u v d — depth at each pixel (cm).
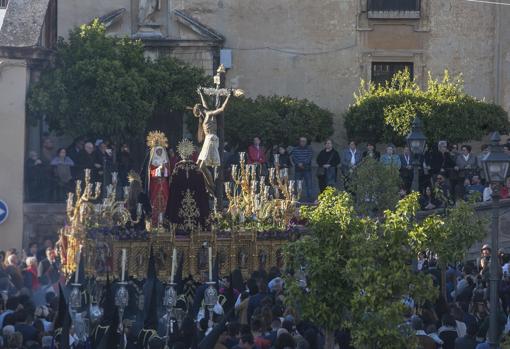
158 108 11956
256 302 6512
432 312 6462
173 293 6388
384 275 5359
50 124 11362
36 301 7519
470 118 12031
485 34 12925
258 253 8138
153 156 8394
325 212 5519
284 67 12925
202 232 8038
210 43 12788
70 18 12638
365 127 12119
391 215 5484
